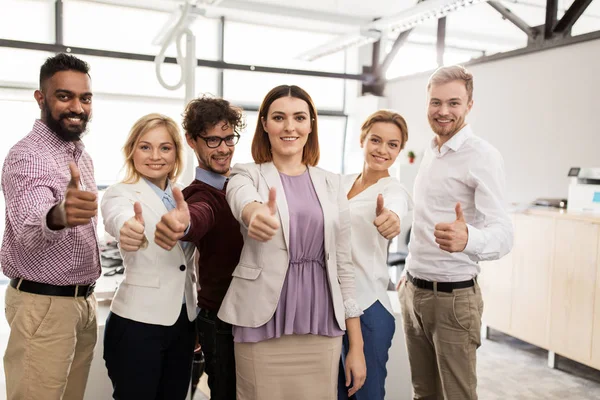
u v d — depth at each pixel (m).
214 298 1.78
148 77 6.89
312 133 1.56
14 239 1.67
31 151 1.66
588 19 5.58
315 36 7.76
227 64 7.08
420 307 2.18
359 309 1.59
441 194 2.13
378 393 1.87
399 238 6.00
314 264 1.46
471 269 2.10
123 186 1.83
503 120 5.45
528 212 4.02
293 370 1.44
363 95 8.10
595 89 4.49
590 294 3.54
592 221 3.52
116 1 6.23
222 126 1.90
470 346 2.11
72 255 1.72
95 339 1.95
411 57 8.02
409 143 7.37
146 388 1.79
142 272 1.79
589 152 4.56
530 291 4.01
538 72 5.03
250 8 6.35
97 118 6.62
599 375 3.72
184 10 3.31
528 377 3.67
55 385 1.75
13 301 1.74
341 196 1.56
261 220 1.22
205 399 2.76
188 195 1.84
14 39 6.04
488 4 5.70
